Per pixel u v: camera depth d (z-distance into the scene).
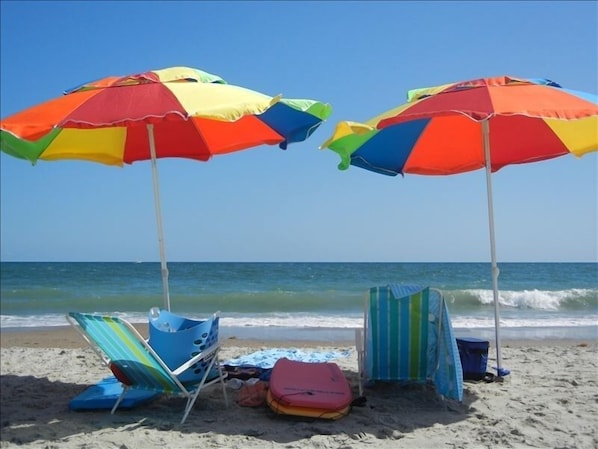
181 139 6.25
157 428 4.32
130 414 4.68
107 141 6.09
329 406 4.40
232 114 4.14
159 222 5.57
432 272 45.50
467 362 5.70
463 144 6.28
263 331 12.16
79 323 4.20
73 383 5.95
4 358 7.66
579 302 19.41
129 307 19.28
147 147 6.36
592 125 5.28
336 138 4.84
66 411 4.81
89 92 4.65
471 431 4.22
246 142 6.09
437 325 4.88
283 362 5.21
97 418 4.59
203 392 5.29
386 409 4.75
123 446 3.94
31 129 4.00
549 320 14.38
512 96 4.51
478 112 4.18
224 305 19.33
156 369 4.21
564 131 5.64
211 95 4.44
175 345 4.49
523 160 6.41
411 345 4.97
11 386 5.81
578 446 3.92
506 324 13.42
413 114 4.28
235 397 5.12
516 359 7.14
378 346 5.00
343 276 40.25
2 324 14.27
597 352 7.79
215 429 4.27
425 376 5.07
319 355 7.12
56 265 62.84
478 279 37.44
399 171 6.56
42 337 11.44
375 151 6.07
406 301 4.90
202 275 39.97
